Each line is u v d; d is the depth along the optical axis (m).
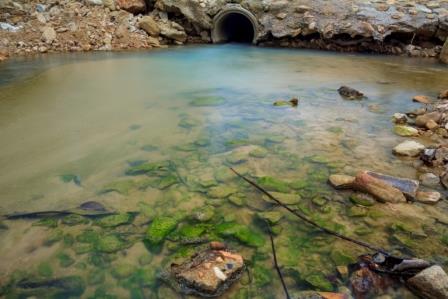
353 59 11.35
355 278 2.38
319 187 3.57
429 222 3.02
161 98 6.63
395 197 3.30
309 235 2.87
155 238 2.81
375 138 4.84
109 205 3.26
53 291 2.32
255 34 13.73
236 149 4.45
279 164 4.06
